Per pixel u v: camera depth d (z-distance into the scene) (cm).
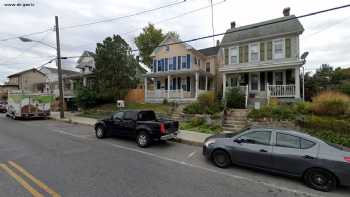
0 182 464
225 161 620
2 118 1981
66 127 1382
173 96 2067
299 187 499
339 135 892
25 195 404
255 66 1773
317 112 1097
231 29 2062
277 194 455
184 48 2292
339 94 1130
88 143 898
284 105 1332
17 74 4847
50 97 1995
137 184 474
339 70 2889
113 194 418
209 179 525
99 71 2070
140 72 2872
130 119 931
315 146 520
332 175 479
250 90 1919
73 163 610
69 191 425
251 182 517
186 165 634
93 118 1834
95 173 534
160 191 441
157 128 849
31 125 1466
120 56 2075
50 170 546
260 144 586
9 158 646
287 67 1648
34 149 766
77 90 2336
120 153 746
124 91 2144
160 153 767
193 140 942
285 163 536
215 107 1452
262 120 1137
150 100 2231
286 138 562
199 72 2094
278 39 1742
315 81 2230
